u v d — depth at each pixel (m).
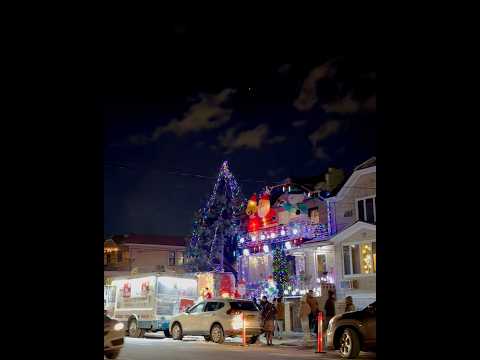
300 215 32.09
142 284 24.59
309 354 16.16
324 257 30.00
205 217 40.91
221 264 38.00
